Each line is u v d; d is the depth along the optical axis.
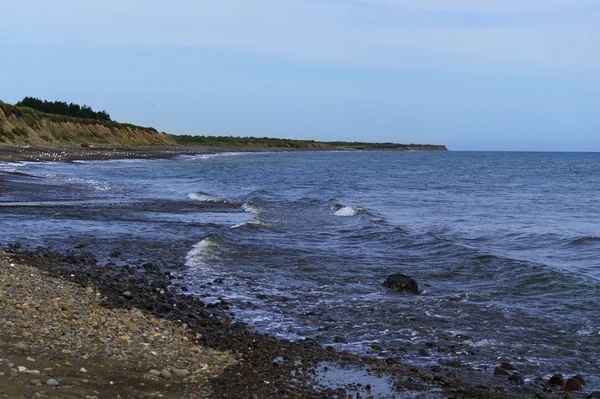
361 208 28.67
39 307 9.11
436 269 15.39
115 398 5.97
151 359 7.43
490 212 31.41
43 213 23.48
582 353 9.13
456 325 10.52
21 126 90.00
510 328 10.36
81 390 6.02
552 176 74.94
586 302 12.10
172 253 16.55
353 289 13.12
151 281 12.88
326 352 8.71
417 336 9.91
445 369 8.31
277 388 6.93
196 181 49.81
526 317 11.04
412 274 14.81
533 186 55.12
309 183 52.41
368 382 7.50
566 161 145.38
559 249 19.69
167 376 6.87
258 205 29.83
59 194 32.12
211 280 13.61
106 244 17.50
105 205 27.75
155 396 6.20
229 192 40.22
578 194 45.66
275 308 11.43
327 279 14.03
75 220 22.09
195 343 8.47
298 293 12.66
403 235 20.55
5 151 68.88
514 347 9.38
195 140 198.12
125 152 97.12
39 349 7.18
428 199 39.00
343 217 26.09
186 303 11.15
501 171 88.12
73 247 16.75
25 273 11.89
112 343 7.83
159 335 8.54
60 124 106.56
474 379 7.93
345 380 7.51
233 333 9.36
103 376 6.59
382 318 10.91
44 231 19.30
